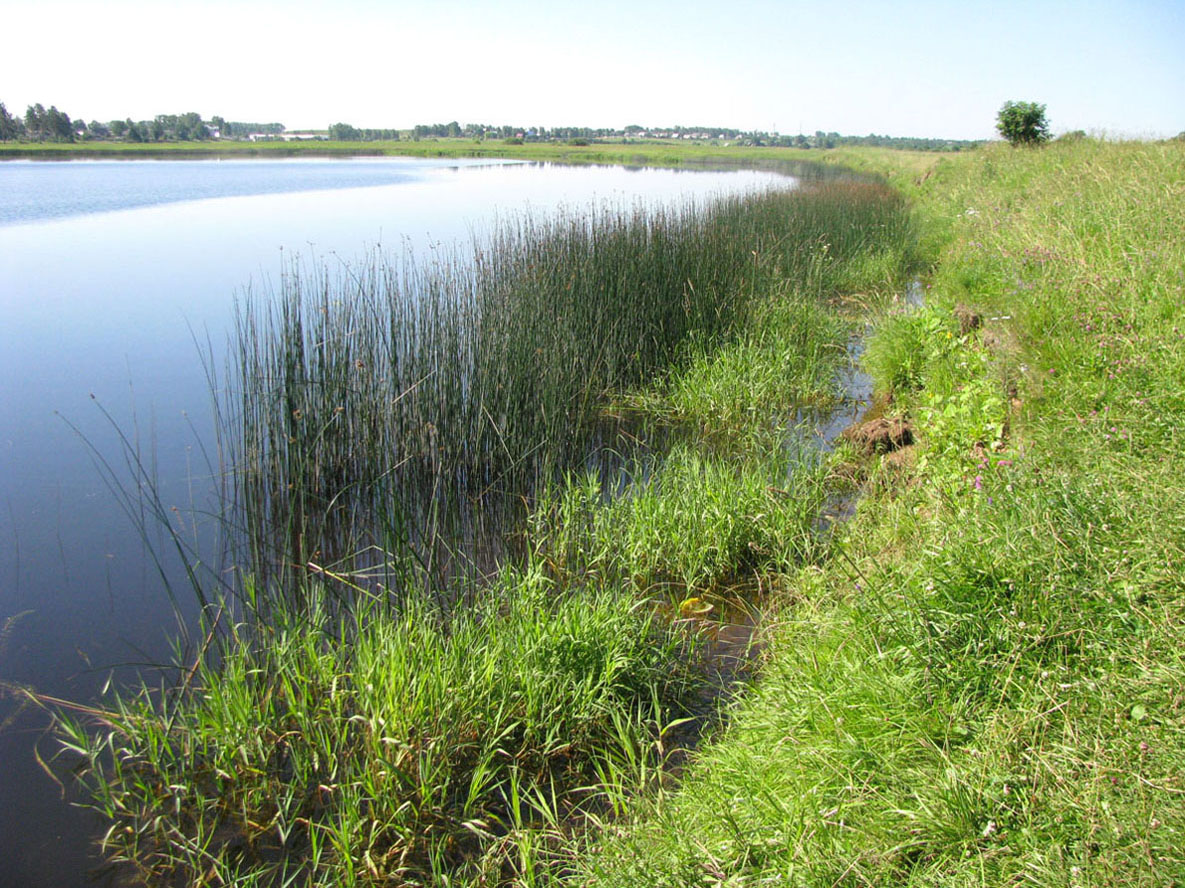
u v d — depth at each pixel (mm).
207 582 5168
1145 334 5621
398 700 3635
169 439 7164
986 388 5777
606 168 41906
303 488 6102
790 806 2809
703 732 3773
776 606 4707
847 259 13672
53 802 3465
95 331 9961
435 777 3426
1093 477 3805
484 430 6578
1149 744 2400
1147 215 8211
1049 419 5117
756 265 10234
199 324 10289
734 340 9039
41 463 6637
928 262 14422
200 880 3088
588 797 3490
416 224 17484
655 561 5152
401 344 6926
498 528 5980
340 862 3117
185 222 17797
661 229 10195
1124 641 2811
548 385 6840
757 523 5336
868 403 8164
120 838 3293
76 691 4137
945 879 2299
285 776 3596
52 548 5457
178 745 3732
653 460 6672
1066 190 11539
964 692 2924
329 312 6934
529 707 3732
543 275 8305
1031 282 8203
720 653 4402
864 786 2707
